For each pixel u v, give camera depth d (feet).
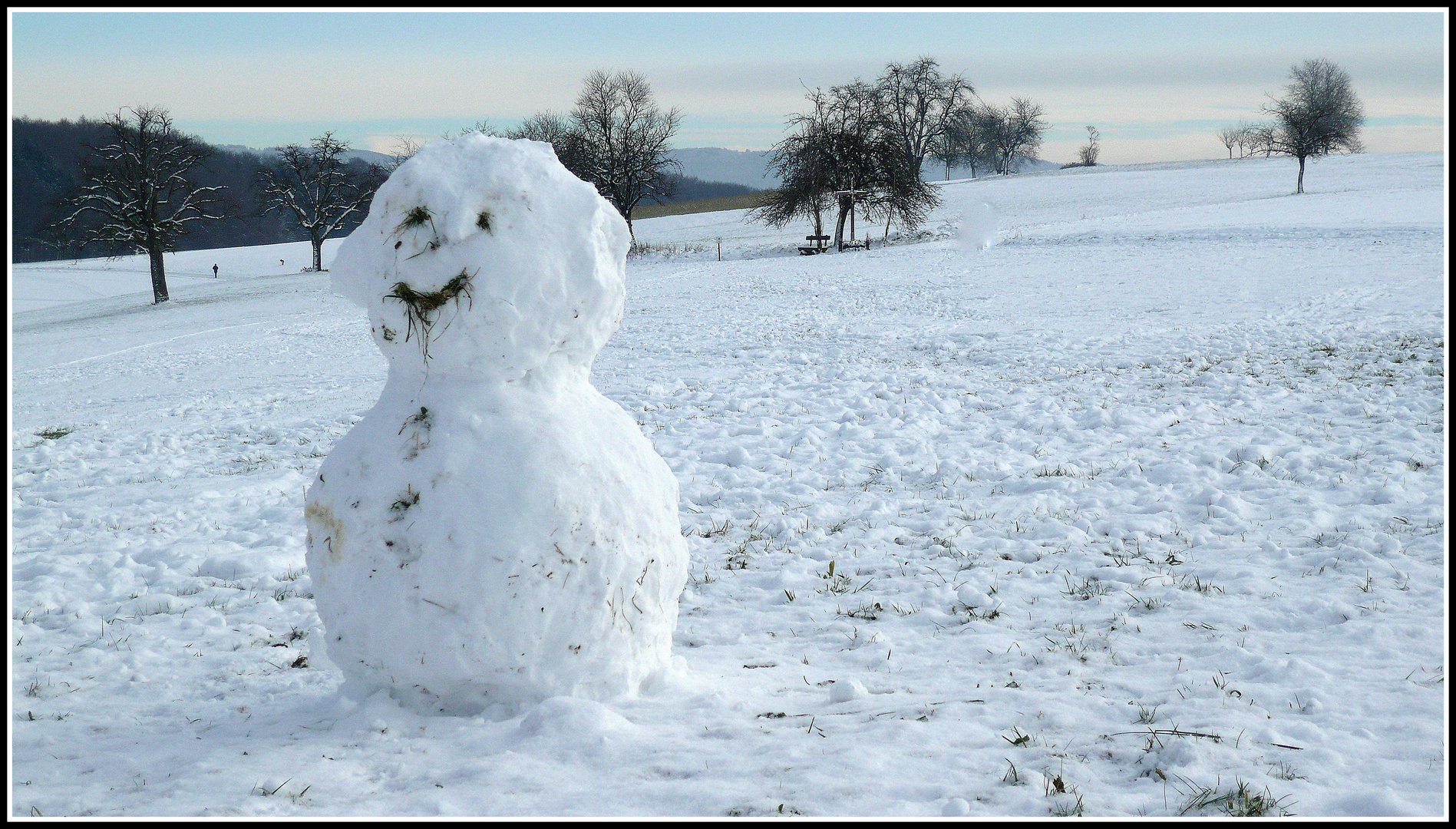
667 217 282.36
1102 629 20.26
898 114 289.33
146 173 175.11
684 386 55.77
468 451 14.74
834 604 23.02
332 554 14.94
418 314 15.02
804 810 12.17
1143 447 37.27
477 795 12.55
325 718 15.23
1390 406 40.93
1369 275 85.56
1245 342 59.57
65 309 182.50
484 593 14.35
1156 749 14.05
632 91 220.23
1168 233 131.64
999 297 91.50
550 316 15.33
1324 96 285.64
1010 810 12.22
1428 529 25.68
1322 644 18.80
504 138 15.90
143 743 15.42
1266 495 30.01
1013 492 32.42
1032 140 393.50
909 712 15.72
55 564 28.04
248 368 81.66
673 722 15.07
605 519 15.24
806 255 170.19
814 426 44.19
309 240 316.19
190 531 32.12
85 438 52.75
